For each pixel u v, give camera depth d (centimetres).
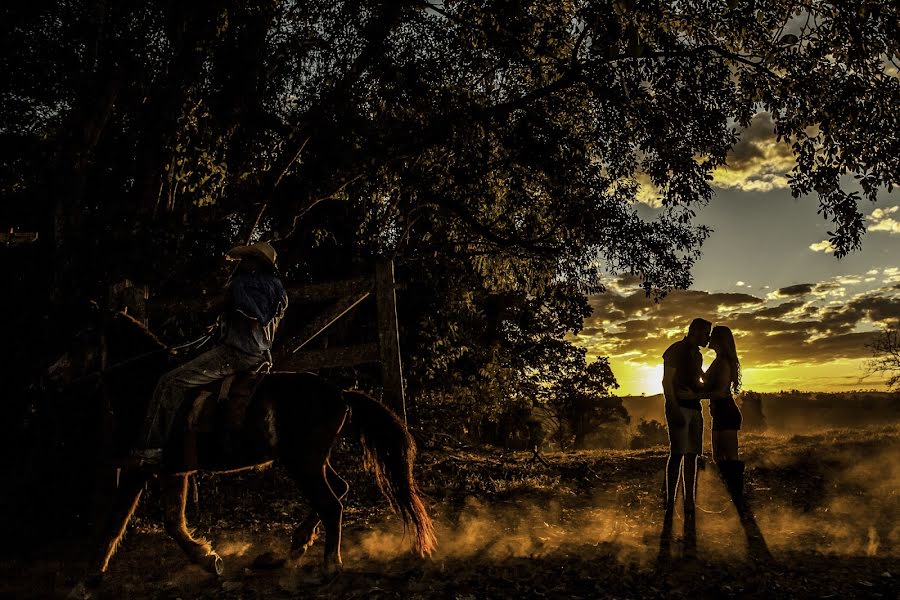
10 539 735
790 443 1525
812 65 1177
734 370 714
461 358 2288
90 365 650
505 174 1602
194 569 618
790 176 1196
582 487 1121
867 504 904
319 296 806
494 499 997
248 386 563
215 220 1169
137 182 1122
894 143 1134
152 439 544
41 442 773
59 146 1002
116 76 1045
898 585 544
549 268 1836
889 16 1055
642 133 1364
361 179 1431
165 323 834
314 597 512
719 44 1291
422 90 1315
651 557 637
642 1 1099
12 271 859
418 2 1227
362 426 600
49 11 1195
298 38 1295
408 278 1869
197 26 1156
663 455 1491
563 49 1359
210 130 1263
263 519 889
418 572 578
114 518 560
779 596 514
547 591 526
